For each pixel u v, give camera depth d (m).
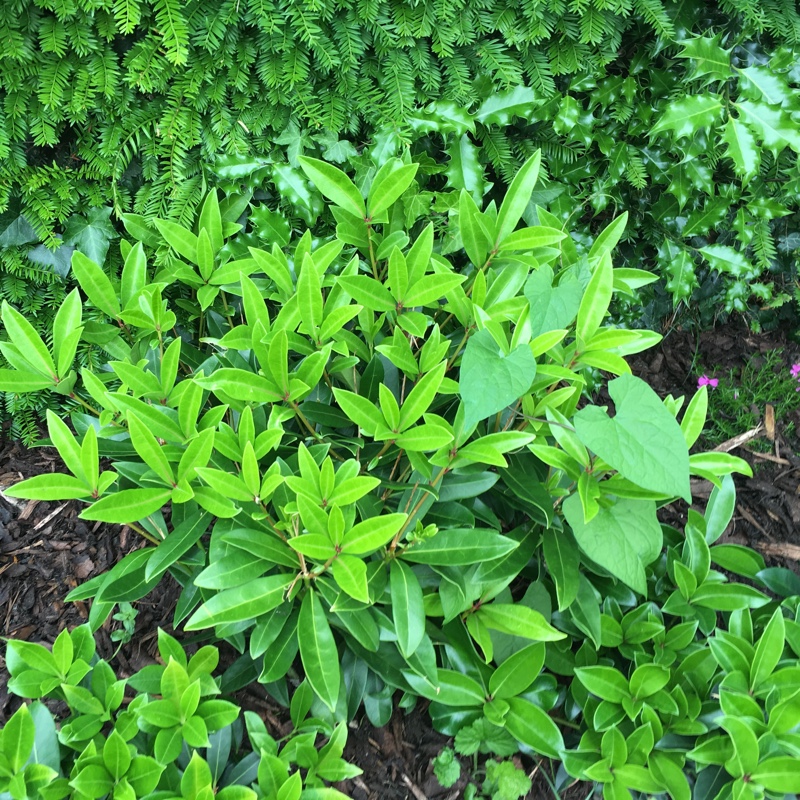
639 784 0.75
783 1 1.04
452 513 0.78
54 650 0.74
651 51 1.04
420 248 0.77
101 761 0.71
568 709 0.83
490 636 0.84
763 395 1.18
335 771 0.75
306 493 0.67
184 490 0.69
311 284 0.73
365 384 0.86
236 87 0.96
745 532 1.05
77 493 0.70
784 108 0.97
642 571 0.72
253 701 0.84
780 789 0.72
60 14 0.88
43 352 0.73
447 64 1.00
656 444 0.64
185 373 1.00
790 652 0.86
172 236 0.85
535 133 1.07
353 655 0.81
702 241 1.17
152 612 0.92
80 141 0.96
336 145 0.99
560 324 0.73
